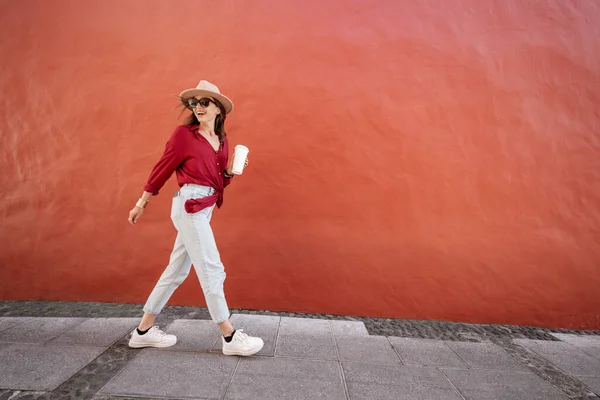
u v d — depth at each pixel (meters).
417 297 2.91
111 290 2.97
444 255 2.91
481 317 2.90
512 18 2.97
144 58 3.00
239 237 2.94
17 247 2.98
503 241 2.90
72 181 2.97
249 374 1.87
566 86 2.94
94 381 1.74
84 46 3.01
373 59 2.96
